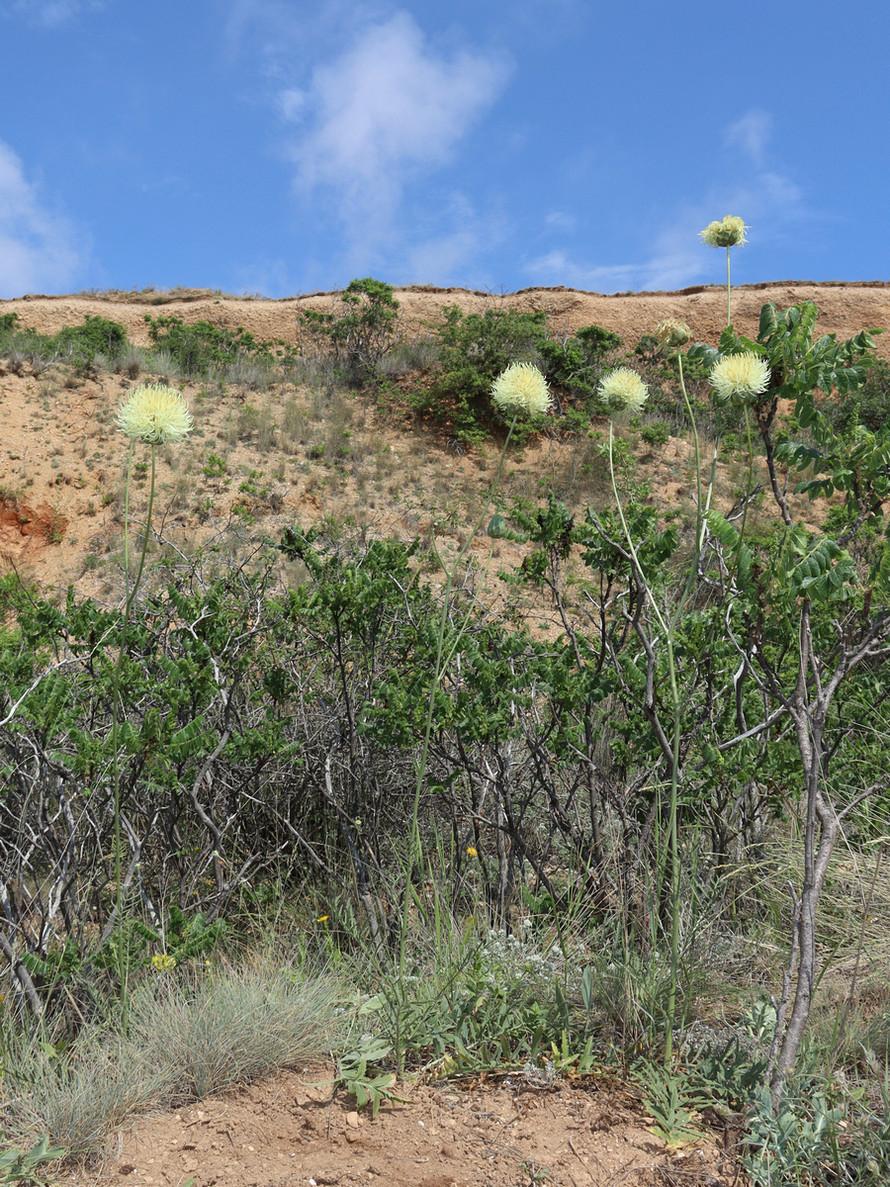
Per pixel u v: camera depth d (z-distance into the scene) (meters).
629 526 3.02
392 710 3.13
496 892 3.41
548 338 17.02
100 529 12.45
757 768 3.04
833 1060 2.15
